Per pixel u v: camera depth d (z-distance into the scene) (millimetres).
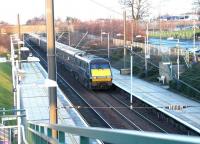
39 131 10734
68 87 47031
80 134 4410
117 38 77438
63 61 60438
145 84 46656
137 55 57156
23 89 44531
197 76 41938
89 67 43906
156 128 28781
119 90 43969
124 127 29359
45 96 41125
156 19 80500
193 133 25969
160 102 35625
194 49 50219
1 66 62562
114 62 66500
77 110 35125
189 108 33062
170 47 55500
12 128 24953
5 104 41438
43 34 84500
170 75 45844
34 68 60500
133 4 78688
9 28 84625
